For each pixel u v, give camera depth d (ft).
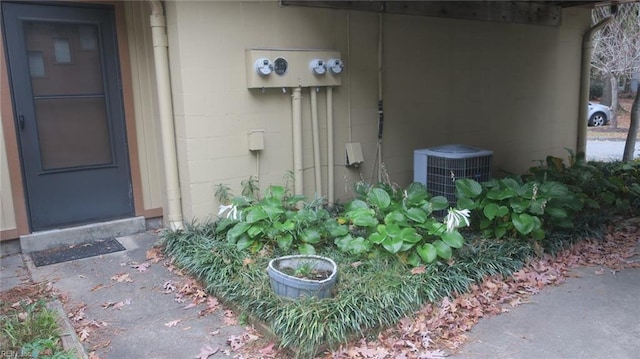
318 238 12.24
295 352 8.95
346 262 11.57
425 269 11.21
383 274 10.89
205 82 13.75
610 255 13.83
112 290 11.53
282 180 15.57
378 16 17.04
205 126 13.91
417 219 12.09
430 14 18.29
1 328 9.09
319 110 16.15
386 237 11.58
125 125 14.78
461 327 10.10
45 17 13.26
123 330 9.92
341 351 9.12
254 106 14.74
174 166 14.28
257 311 9.85
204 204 14.17
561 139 24.43
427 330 9.84
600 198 17.78
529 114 22.56
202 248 12.28
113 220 14.92
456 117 19.81
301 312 9.20
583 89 24.84
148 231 15.31
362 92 17.12
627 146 25.77
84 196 14.43
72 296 11.19
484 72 20.42
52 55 13.51
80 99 14.05
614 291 11.70
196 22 13.39
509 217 13.57
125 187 15.03
